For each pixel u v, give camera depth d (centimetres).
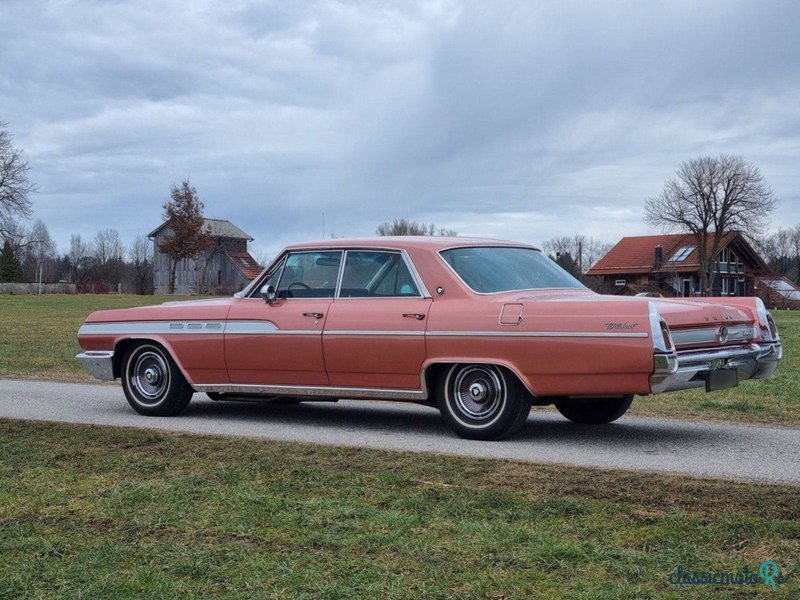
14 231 7456
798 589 366
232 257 9406
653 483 530
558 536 433
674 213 8362
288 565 400
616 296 758
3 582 386
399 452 632
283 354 797
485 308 706
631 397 786
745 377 741
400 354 738
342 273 789
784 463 612
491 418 706
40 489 539
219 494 518
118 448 659
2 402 991
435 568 393
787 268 12169
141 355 882
